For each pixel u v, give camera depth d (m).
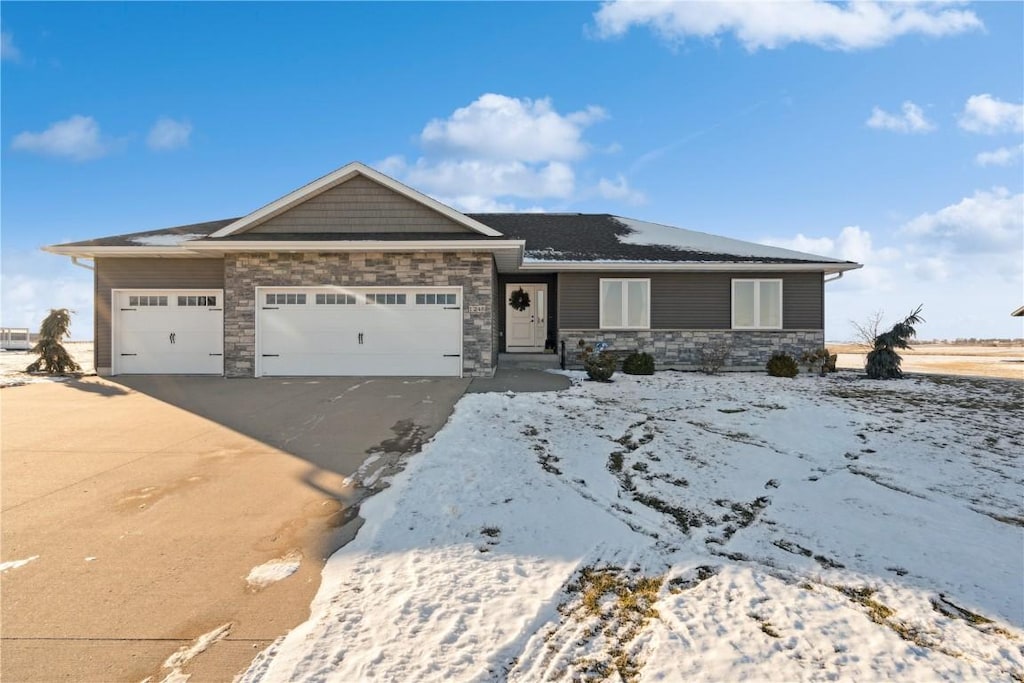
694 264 14.89
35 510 4.48
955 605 3.22
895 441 7.03
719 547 3.99
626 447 6.70
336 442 6.68
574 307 15.56
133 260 13.52
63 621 2.94
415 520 4.33
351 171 12.55
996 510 4.69
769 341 15.60
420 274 12.22
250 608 3.10
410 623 2.95
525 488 5.09
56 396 9.95
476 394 9.84
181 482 5.20
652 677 2.57
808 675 2.58
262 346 12.23
